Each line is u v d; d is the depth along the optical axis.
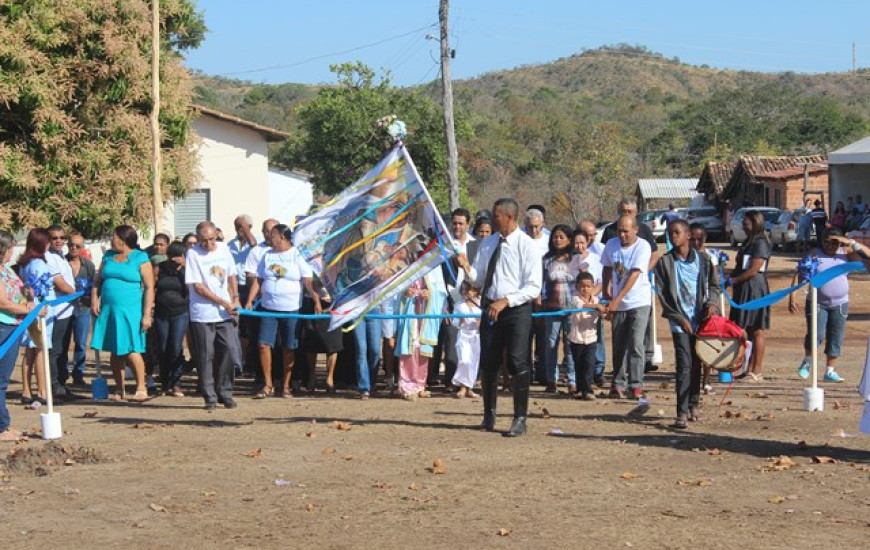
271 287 12.91
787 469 8.81
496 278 10.27
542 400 12.76
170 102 24.45
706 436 10.27
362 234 11.97
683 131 89.56
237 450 9.86
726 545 6.75
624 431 10.60
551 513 7.53
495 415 10.83
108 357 18.19
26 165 21.25
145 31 22.62
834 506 7.66
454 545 6.82
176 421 11.48
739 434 10.36
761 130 87.94
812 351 11.77
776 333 21.02
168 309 13.51
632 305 12.09
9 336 10.44
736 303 14.04
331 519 7.46
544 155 74.88
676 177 79.00
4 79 20.69
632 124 107.69
